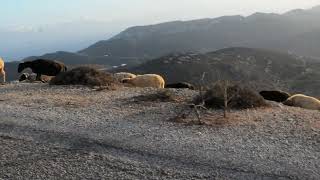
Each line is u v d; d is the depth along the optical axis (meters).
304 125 13.56
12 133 13.92
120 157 11.55
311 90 129.12
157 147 12.04
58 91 20.58
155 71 137.12
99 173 10.61
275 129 13.23
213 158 11.12
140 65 151.38
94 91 20.14
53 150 12.23
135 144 12.37
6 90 21.75
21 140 13.16
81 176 10.50
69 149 12.26
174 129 13.50
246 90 16.17
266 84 129.12
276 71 158.12
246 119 14.34
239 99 15.88
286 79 147.62
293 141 12.12
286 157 10.97
